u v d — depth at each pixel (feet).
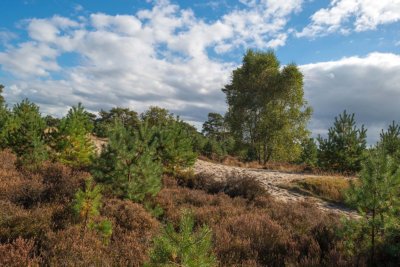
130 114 180.65
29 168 35.55
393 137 67.10
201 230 11.15
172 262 10.41
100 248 18.43
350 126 72.02
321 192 50.06
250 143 133.69
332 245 21.57
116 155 30.45
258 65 136.77
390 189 19.57
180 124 51.60
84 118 49.34
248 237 22.89
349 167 70.13
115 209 25.43
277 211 31.50
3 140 48.49
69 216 21.49
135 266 16.69
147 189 30.40
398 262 18.63
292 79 124.67
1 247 16.31
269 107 127.95
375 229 20.16
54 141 42.80
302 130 125.70
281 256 20.40
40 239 18.28
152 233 21.01
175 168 47.83
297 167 88.53
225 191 42.63
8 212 21.08
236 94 140.87
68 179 30.96
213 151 115.44
